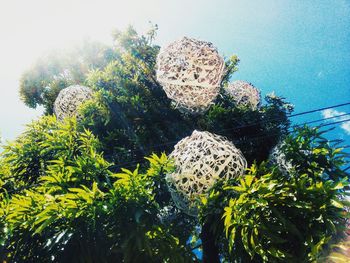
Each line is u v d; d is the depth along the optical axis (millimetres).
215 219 5500
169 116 8805
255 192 4715
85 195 4762
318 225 4617
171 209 7574
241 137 8500
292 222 4770
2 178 7371
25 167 7562
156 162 5398
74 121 7352
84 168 5602
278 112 9000
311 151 5898
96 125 8180
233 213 4766
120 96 8641
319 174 5586
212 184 5059
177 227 5742
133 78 10031
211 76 6035
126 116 8422
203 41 6320
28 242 5008
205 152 5168
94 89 9336
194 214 5418
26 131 8055
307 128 6094
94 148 6840
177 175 5160
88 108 7969
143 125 8461
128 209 4949
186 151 5270
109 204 4828
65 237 4676
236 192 5133
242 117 8469
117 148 7891
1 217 5121
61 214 4688
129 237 4609
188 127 8695
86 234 4848
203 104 6266
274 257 4605
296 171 5812
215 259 6852
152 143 8289
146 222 4922
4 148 7496
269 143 8406
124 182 5164
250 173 5402
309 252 4555
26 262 4949
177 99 6219
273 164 6133
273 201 4738
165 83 6125
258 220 4586
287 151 5953
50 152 7531
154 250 4934
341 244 4602
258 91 9625
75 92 8156
